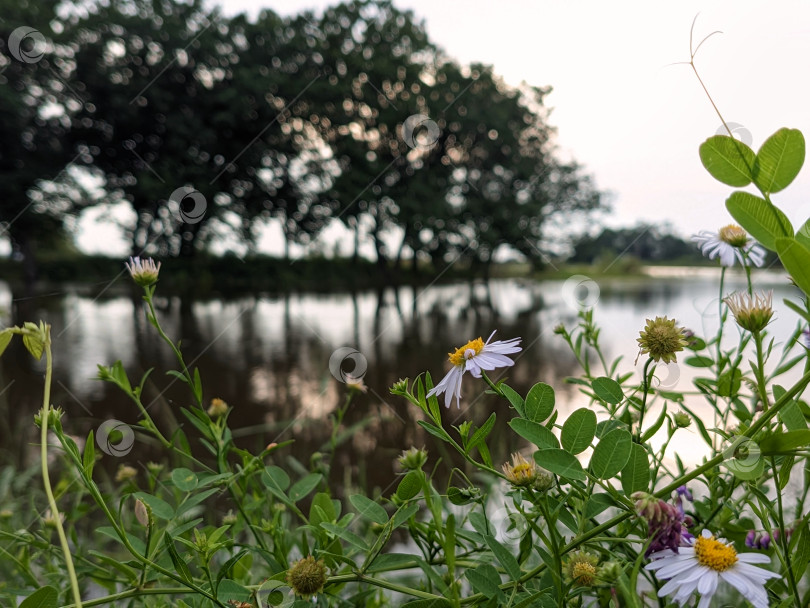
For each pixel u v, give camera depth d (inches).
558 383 125.8
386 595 40.3
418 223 470.0
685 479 20.2
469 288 454.0
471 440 23.5
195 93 540.7
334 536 30.0
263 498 39.1
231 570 36.1
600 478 20.5
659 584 26.6
